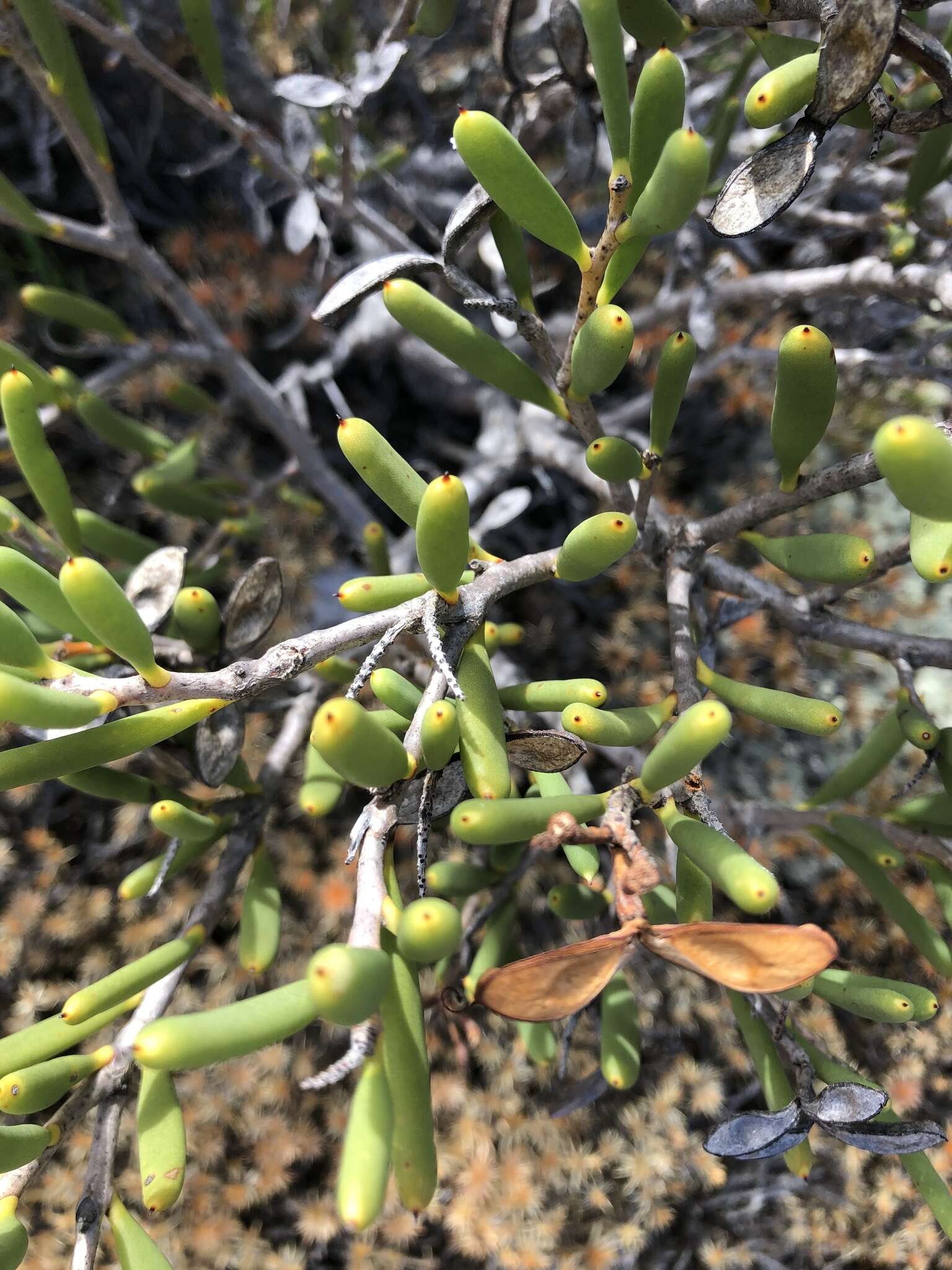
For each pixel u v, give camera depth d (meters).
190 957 0.20
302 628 0.36
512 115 0.27
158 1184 0.15
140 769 0.32
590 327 0.14
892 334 0.41
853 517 0.40
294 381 0.40
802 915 0.33
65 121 0.23
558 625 0.39
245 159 0.40
